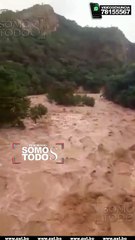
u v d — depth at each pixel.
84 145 6.24
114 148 6.18
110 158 5.59
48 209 3.69
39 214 3.57
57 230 3.30
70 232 3.28
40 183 4.34
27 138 6.53
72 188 4.29
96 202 3.94
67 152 5.76
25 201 3.83
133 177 4.80
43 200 3.90
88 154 5.71
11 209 3.62
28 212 3.60
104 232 3.32
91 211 3.71
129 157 5.75
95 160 5.44
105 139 6.76
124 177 4.78
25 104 7.64
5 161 5.05
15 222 3.38
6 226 3.31
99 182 4.53
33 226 3.33
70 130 7.48
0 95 6.98
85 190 4.24
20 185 4.23
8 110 7.08
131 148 6.24
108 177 4.73
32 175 4.57
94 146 6.20
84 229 3.35
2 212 3.54
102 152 5.88
